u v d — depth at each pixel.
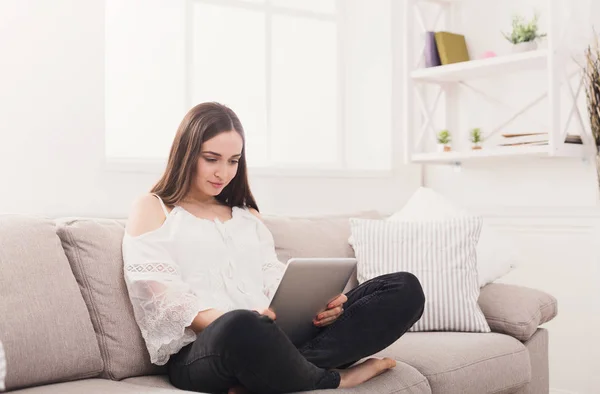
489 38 3.86
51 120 2.82
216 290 2.21
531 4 3.69
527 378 2.65
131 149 3.42
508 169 3.79
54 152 2.83
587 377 3.46
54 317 1.97
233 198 2.51
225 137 2.28
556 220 3.57
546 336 2.91
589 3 3.27
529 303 2.78
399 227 2.87
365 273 2.83
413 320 2.16
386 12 4.10
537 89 3.66
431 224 2.86
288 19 4.01
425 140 4.09
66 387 1.89
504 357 2.55
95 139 2.95
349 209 3.89
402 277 2.16
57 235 2.18
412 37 3.85
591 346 3.45
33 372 1.89
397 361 2.31
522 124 3.73
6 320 1.88
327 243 2.87
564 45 3.27
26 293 1.95
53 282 2.02
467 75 3.76
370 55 4.17
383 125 4.11
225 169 2.31
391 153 4.07
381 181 4.03
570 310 3.52
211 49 3.69
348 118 4.21
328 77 4.19
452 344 2.49
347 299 2.15
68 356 1.97
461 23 3.97
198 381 1.90
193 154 2.27
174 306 2.02
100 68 2.96
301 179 3.69
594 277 3.44
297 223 2.87
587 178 3.48
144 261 2.09
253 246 2.40
